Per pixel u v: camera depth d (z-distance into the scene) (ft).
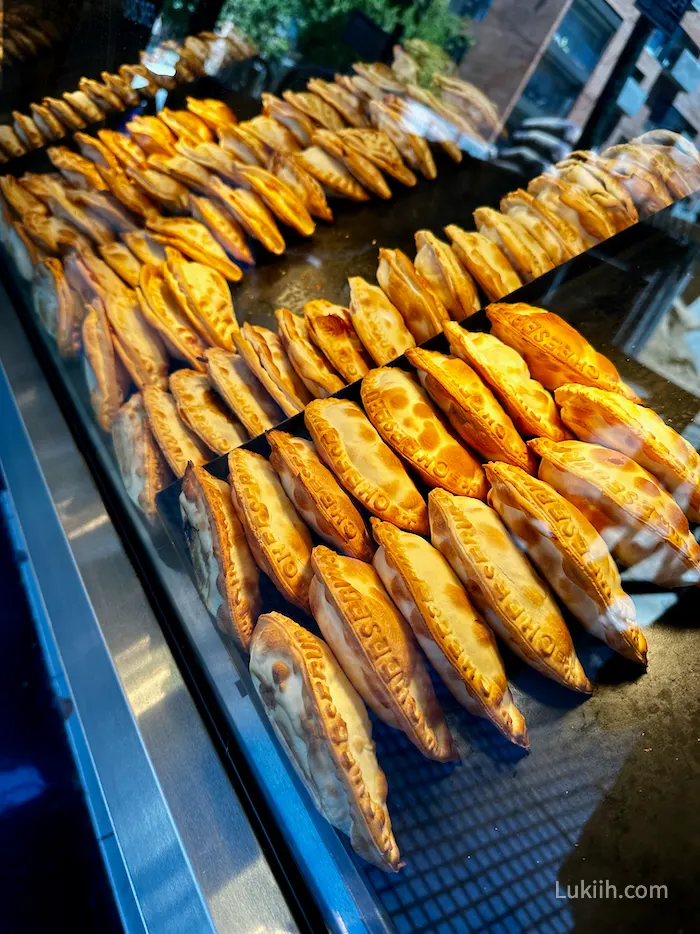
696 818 2.20
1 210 5.53
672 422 2.84
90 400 4.31
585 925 2.06
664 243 3.64
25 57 6.17
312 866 2.44
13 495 4.34
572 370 3.01
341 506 2.83
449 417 3.04
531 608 2.43
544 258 4.00
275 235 4.64
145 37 5.80
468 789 2.33
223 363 3.91
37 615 4.83
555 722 2.39
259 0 5.60
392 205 4.80
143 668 3.14
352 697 2.44
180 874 2.56
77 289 4.69
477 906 2.15
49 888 3.86
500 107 4.54
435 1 4.91
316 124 5.07
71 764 4.28
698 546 2.44
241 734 2.77
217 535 2.93
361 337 3.90
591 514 2.56
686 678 2.39
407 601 2.51
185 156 5.05
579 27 4.17
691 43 3.80
